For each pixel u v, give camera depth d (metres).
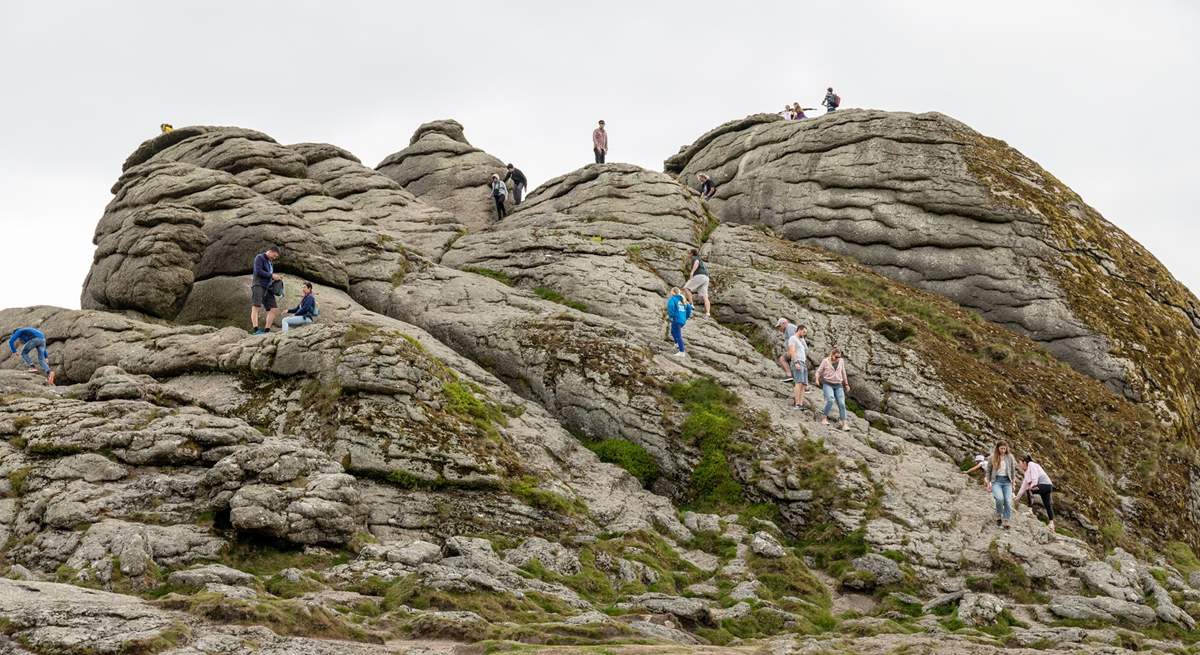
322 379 22.47
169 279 30.36
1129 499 26.42
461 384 24.17
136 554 15.85
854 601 19.94
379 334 23.16
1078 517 24.50
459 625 13.83
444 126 51.09
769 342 30.42
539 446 23.67
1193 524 27.25
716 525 22.30
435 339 28.34
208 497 18.33
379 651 12.68
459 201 45.78
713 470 24.27
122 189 35.59
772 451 24.34
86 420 19.50
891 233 37.31
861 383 28.22
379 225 38.81
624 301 30.94
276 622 13.11
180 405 22.00
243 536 17.69
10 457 18.84
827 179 39.78
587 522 21.09
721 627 16.84
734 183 42.94
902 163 38.62
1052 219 36.38
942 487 23.89
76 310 28.34
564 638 13.83
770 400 26.81
